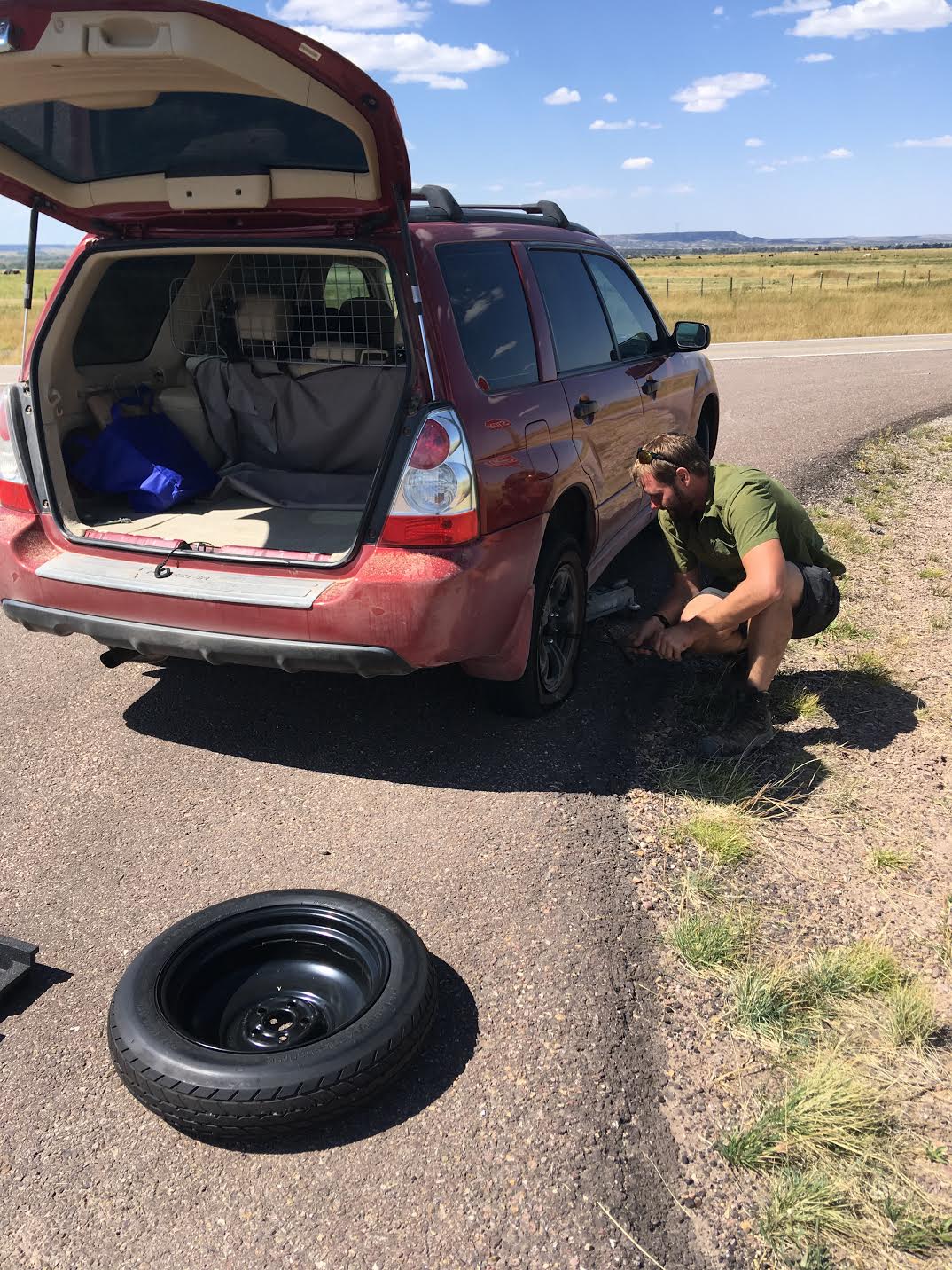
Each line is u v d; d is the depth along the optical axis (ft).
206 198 10.55
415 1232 6.14
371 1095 6.84
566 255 14.28
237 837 10.35
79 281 11.94
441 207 11.53
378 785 11.32
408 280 9.91
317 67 8.11
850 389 43.80
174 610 10.65
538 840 10.16
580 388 13.03
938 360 56.08
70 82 8.68
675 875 9.64
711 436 21.88
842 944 8.73
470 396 10.24
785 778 11.43
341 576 10.25
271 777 11.55
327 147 9.48
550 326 12.84
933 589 17.88
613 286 16.07
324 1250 6.05
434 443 9.85
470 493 9.98
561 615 12.88
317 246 10.58
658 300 110.63
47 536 11.86
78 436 13.01
